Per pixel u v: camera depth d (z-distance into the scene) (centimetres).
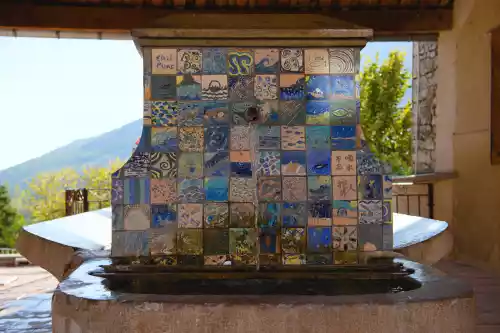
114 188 238
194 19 249
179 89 243
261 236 240
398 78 1045
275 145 243
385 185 242
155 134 241
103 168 2255
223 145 242
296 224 240
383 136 1044
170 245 238
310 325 168
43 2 566
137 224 238
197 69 244
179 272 228
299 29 241
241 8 583
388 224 240
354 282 221
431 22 595
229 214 240
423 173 678
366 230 240
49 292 527
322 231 240
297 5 584
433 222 371
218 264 238
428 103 664
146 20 572
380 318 168
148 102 242
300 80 245
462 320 175
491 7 525
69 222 380
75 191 713
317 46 246
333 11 593
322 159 243
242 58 245
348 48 246
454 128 595
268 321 168
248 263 239
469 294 180
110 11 571
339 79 246
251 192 241
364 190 242
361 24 592
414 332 169
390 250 240
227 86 244
